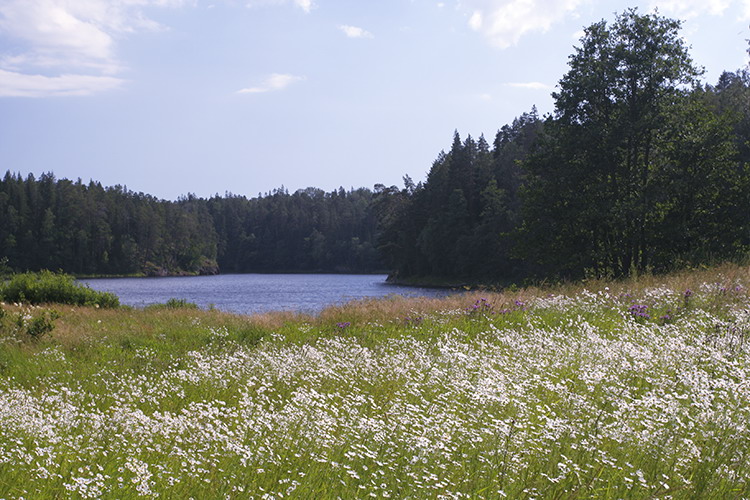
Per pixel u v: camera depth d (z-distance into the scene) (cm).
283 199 18625
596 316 1248
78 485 404
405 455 459
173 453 493
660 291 1334
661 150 3328
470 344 1080
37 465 460
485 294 1661
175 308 2664
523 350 859
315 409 569
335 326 1537
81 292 3075
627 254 3231
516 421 495
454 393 651
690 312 1120
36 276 3123
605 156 3222
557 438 475
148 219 13538
